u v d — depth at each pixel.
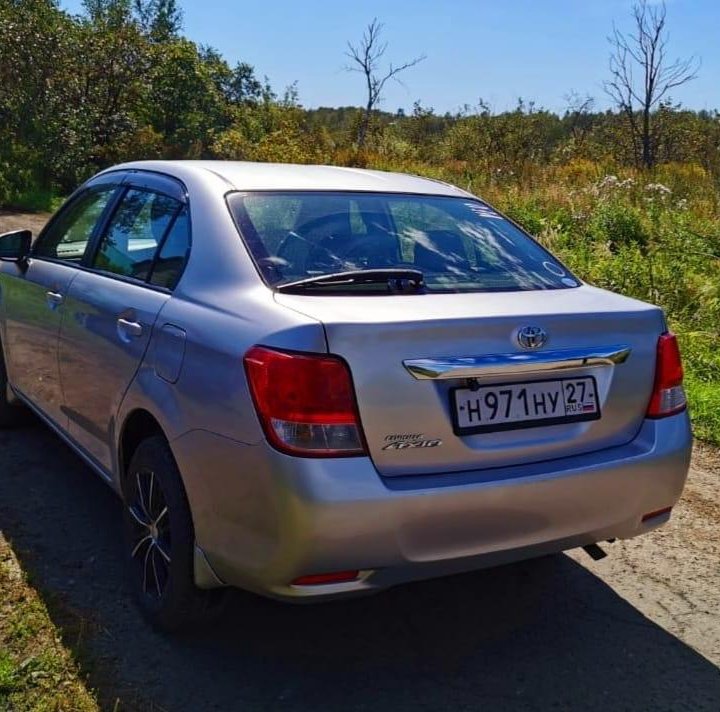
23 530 3.77
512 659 3.06
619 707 2.82
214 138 34.72
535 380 2.80
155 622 3.08
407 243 3.36
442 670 2.97
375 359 2.53
